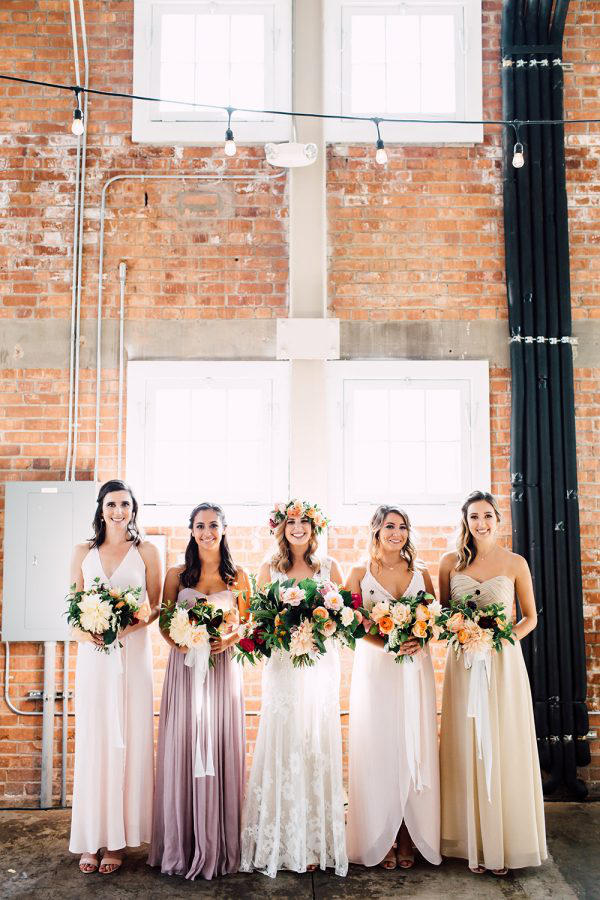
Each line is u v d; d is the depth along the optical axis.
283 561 3.51
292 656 3.20
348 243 4.37
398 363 4.32
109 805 3.28
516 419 4.25
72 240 4.36
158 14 4.41
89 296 4.34
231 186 4.39
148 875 3.28
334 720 3.35
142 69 4.38
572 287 4.39
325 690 3.35
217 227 4.37
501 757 3.30
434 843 3.31
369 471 4.34
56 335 4.32
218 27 4.44
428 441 4.36
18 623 4.08
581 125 4.41
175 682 3.35
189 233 4.37
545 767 4.09
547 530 4.19
